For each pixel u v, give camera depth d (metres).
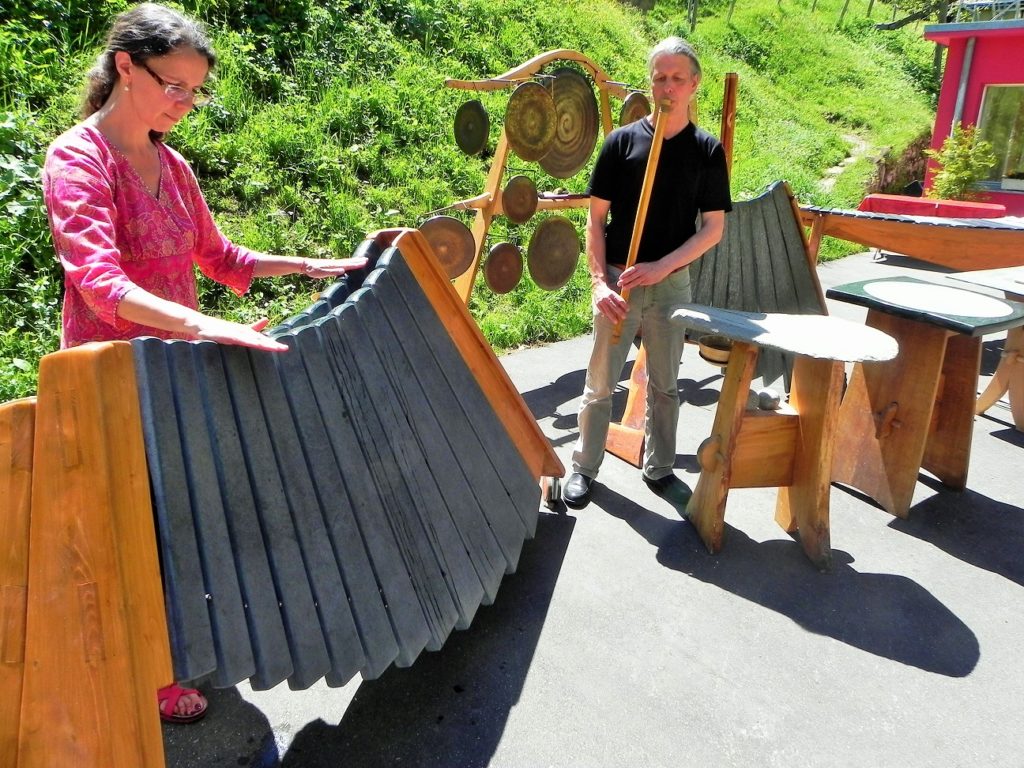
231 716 2.04
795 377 2.90
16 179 4.11
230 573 1.66
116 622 1.46
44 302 3.76
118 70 1.66
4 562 1.40
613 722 2.07
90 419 1.41
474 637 2.37
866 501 3.32
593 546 2.87
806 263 4.41
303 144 5.64
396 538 2.01
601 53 10.23
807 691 2.21
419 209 5.81
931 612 2.59
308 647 1.75
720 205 2.91
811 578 2.74
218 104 5.52
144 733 1.51
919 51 19.12
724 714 2.12
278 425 1.79
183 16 1.71
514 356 4.96
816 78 15.45
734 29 15.72
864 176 11.51
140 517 1.50
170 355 1.62
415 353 2.25
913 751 2.02
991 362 5.26
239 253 2.16
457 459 2.30
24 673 1.44
